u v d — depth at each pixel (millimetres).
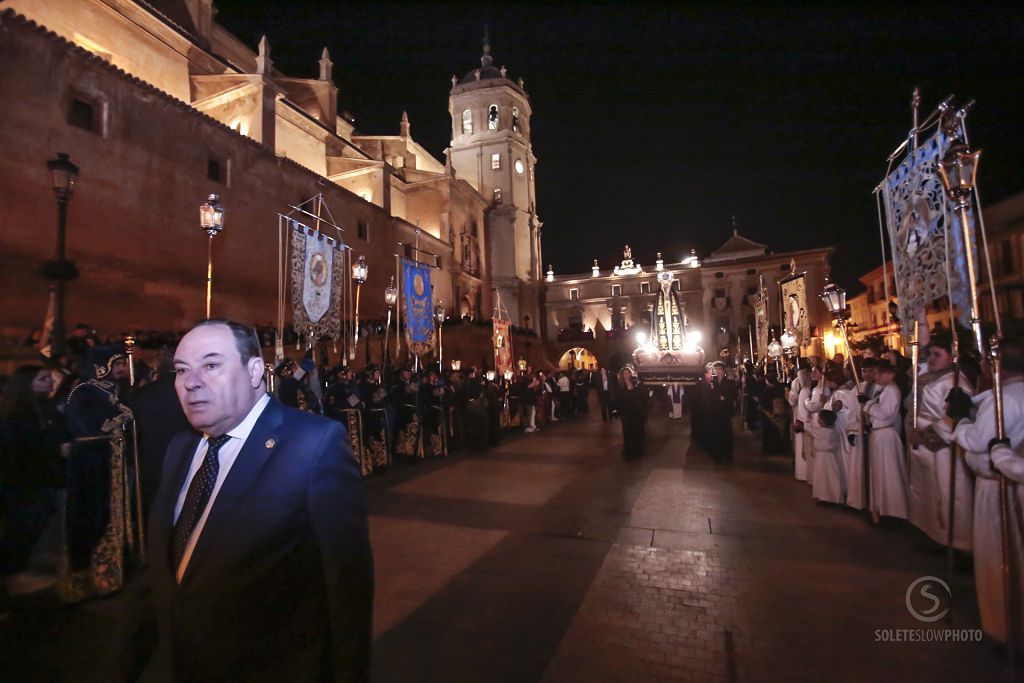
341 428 1901
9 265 12641
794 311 11406
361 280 13148
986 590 3508
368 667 1685
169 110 17047
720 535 5879
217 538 1621
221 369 1770
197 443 1935
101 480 4578
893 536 5781
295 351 15789
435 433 11852
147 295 15953
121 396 4938
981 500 3611
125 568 4789
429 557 5352
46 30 13508
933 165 4516
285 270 21250
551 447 13023
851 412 6695
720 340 46406
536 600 4332
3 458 4559
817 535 5852
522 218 50156
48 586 4684
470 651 3572
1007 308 18672
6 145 12820
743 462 10336
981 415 3631
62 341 7828
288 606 1665
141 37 21188
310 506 1706
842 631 3756
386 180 29484
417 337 16016
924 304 4668
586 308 60188
